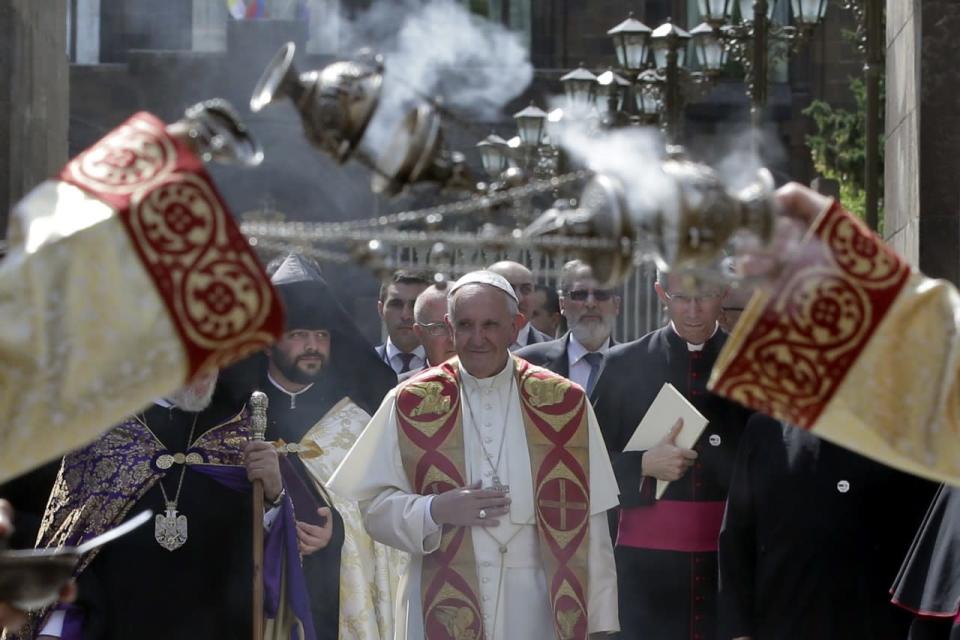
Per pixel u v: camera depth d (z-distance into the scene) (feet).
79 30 287.28
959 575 65.31
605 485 71.51
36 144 114.73
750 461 74.33
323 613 75.05
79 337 25.50
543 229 26.25
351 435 78.33
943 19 101.09
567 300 93.20
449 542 68.80
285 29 267.80
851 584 71.61
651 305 179.83
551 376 72.43
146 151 26.66
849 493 71.87
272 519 70.79
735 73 275.18
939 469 29.01
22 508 74.08
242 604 67.82
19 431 25.36
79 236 25.62
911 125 104.58
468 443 70.90
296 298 77.87
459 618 68.08
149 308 25.62
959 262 101.24
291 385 78.84
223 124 27.32
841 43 284.41
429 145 26.94
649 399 81.92
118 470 67.00
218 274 25.94
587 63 285.23
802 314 29.17
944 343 29.12
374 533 70.03
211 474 67.97
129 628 65.92
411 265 26.68
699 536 79.25
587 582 69.41
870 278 29.27
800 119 279.90
